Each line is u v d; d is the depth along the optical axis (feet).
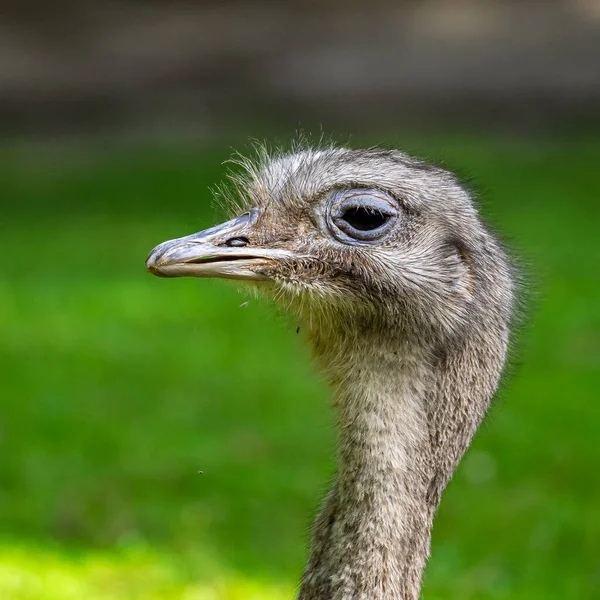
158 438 62.49
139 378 71.77
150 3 169.89
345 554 27.89
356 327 29.58
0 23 162.71
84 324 82.74
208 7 170.81
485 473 58.03
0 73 152.25
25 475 57.82
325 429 63.36
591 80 150.82
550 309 82.84
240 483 56.80
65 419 65.16
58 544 50.75
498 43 160.45
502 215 109.19
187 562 49.08
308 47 161.17
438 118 148.66
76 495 55.67
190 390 69.67
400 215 29.81
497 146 138.72
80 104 149.38
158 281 93.15
